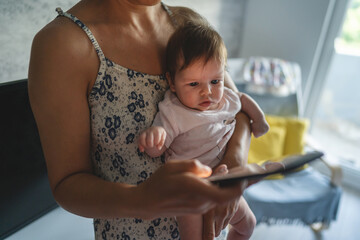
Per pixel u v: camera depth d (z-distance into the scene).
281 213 1.80
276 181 1.99
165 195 0.42
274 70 2.26
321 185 1.94
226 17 2.41
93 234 1.12
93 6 0.61
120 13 0.63
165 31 0.75
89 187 0.52
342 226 2.21
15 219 0.99
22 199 1.00
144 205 0.44
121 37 0.63
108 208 0.48
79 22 0.57
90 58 0.57
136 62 0.65
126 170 0.65
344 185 2.69
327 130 2.92
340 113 2.83
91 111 0.61
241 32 2.76
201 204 0.41
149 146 0.61
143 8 0.66
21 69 1.13
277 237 2.08
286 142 2.20
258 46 2.70
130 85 0.63
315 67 2.54
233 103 0.80
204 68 0.70
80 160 0.57
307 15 2.37
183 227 0.68
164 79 0.73
